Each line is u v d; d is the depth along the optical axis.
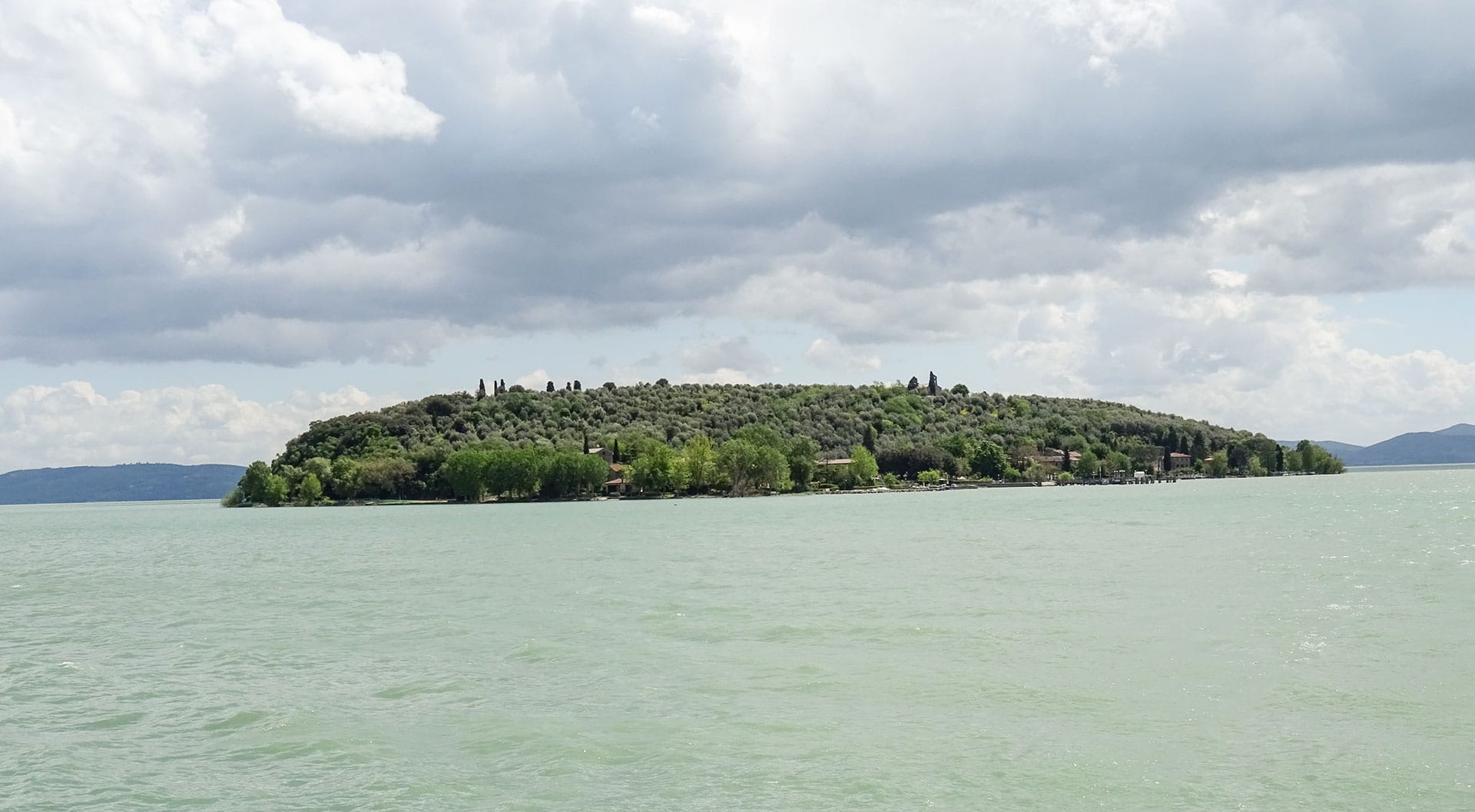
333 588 75.69
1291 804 23.75
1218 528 113.31
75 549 141.75
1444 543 85.69
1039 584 63.69
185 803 25.91
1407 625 44.72
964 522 139.88
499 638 48.78
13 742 31.55
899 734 29.92
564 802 25.16
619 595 64.81
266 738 31.36
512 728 31.58
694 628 49.72
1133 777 25.78
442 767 28.02
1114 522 130.62
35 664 45.28
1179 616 48.78
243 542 147.50
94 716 34.78
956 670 38.03
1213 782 25.27
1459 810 23.20
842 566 80.44
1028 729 30.00
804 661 40.69
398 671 41.19
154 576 92.12
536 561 94.38
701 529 140.25
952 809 24.08
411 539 137.00
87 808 25.69
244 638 51.16
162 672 42.53
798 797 25.08
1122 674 36.41
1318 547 84.50
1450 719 29.77
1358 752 27.09
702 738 29.98
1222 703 32.12
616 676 38.81
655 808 24.64
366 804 25.38
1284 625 45.31
